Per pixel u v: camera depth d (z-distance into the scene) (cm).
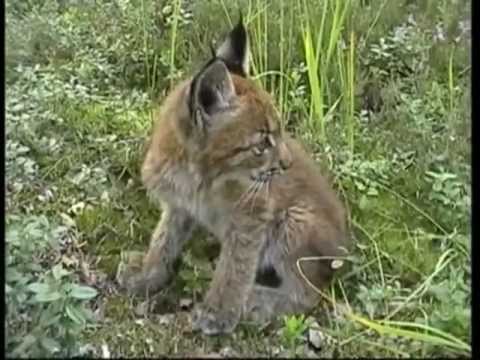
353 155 118
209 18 137
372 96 130
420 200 114
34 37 134
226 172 97
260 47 129
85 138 119
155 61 131
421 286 99
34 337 88
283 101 123
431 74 132
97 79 130
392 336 94
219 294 98
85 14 141
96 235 109
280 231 102
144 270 104
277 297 100
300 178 103
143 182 106
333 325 97
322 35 131
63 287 91
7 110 119
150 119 122
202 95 94
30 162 112
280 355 93
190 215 104
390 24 139
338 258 102
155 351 94
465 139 118
